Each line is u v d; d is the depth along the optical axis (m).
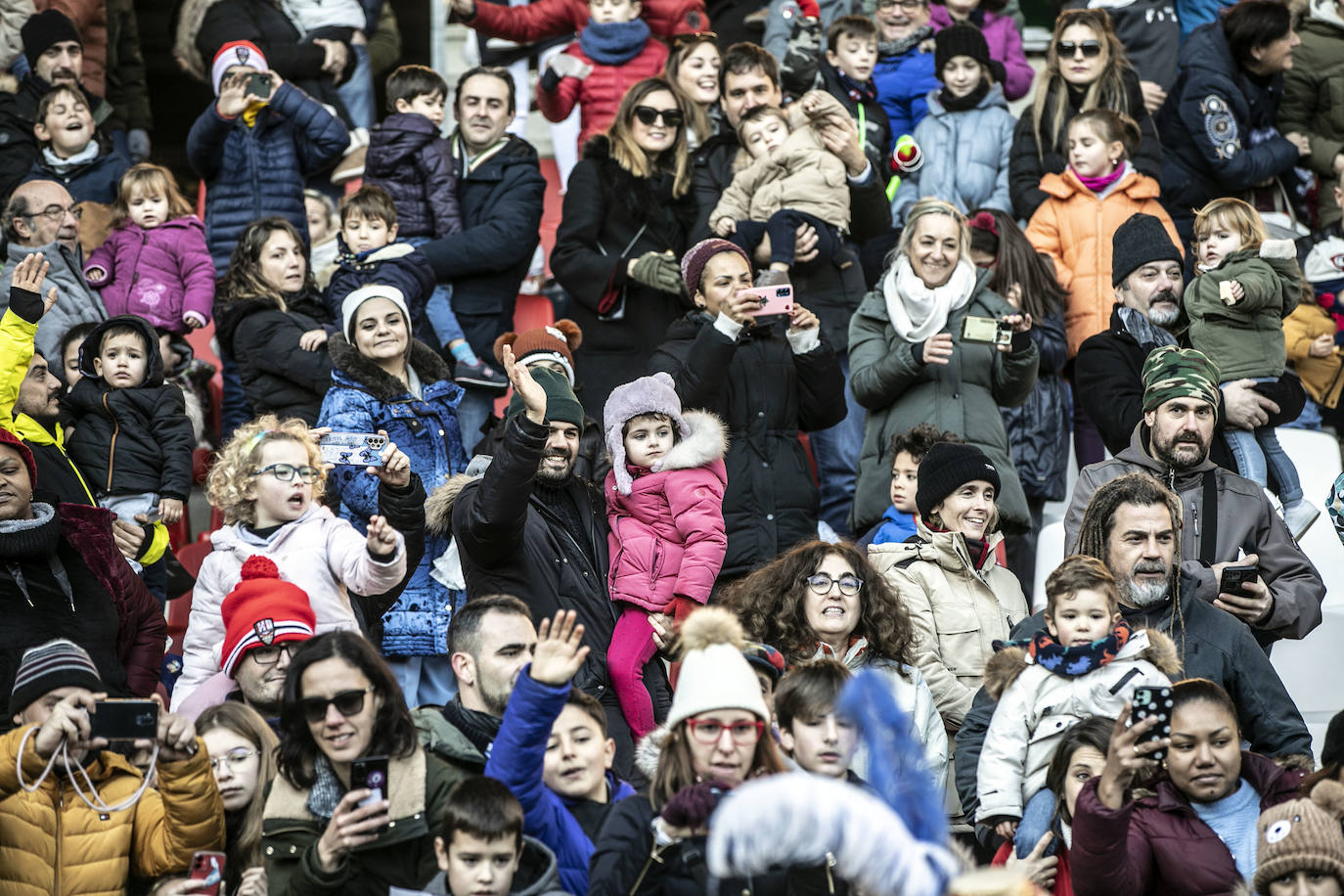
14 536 22.19
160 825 18.03
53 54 36.53
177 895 17.41
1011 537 29.86
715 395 26.69
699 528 23.59
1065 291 32.59
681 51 34.16
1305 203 38.38
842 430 31.39
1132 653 20.30
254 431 22.98
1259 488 24.58
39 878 17.78
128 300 32.56
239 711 18.94
